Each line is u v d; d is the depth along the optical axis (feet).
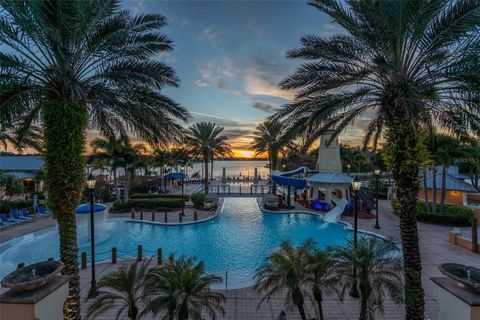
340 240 51.44
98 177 90.74
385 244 21.52
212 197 82.69
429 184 75.31
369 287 19.19
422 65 21.31
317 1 22.12
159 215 66.74
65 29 19.95
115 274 19.51
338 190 76.18
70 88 20.56
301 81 25.36
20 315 14.23
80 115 22.36
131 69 23.54
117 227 57.00
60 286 16.03
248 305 25.45
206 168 100.48
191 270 18.58
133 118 26.61
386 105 22.38
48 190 21.91
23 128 24.18
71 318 21.61
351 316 23.66
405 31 20.49
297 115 25.45
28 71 20.12
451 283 17.94
